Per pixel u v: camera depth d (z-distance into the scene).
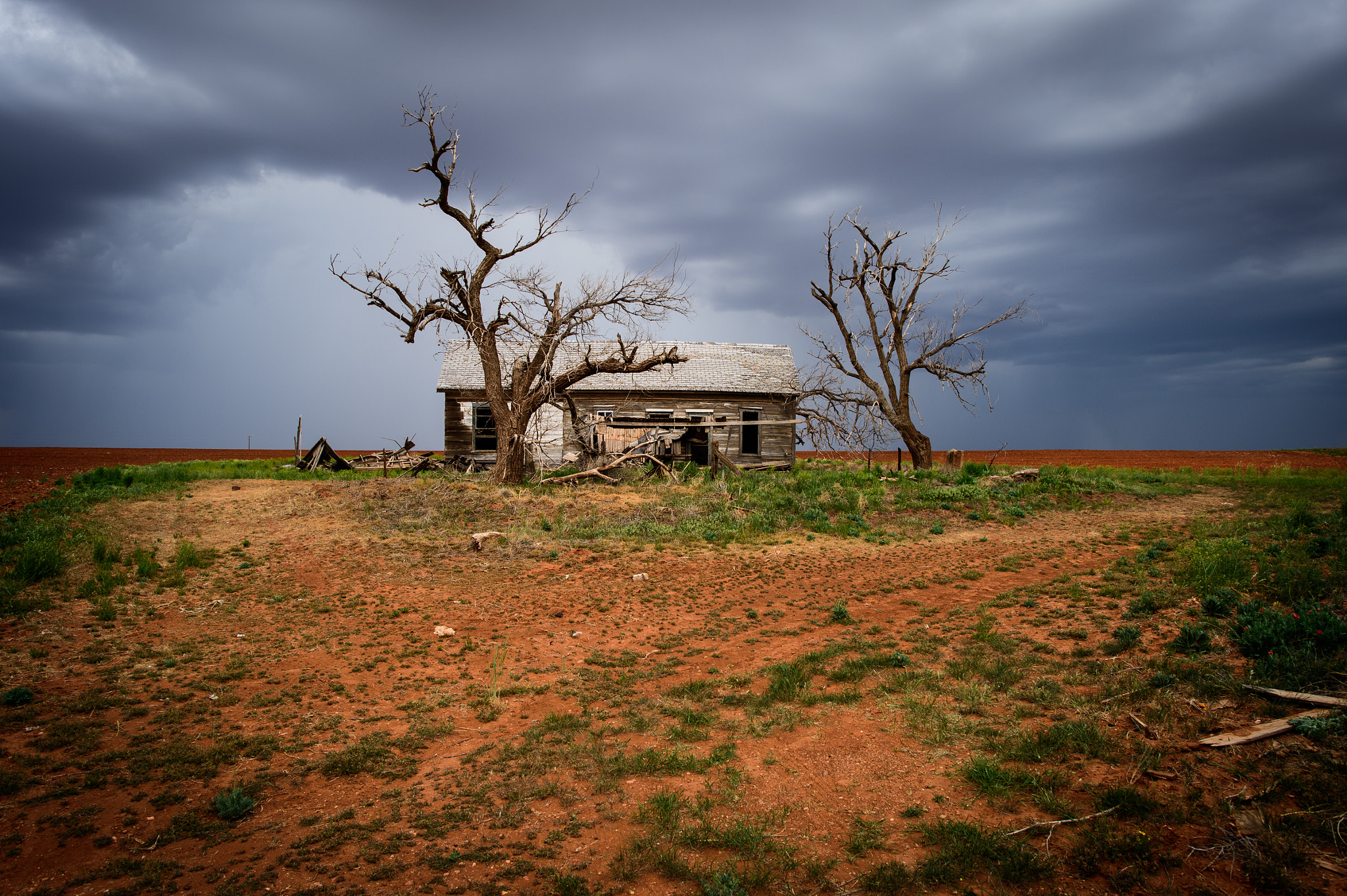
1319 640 6.51
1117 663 7.25
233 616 10.30
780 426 33.12
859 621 10.25
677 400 32.22
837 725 6.57
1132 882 4.03
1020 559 13.40
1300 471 29.36
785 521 18.22
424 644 9.38
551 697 7.64
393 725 6.85
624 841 4.80
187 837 4.79
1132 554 13.00
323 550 14.23
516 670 8.48
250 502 17.88
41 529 13.58
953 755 5.74
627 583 12.62
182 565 12.45
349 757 6.05
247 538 14.90
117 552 12.79
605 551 14.92
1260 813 4.45
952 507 20.02
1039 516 19.00
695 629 10.13
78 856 4.50
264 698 7.40
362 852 4.65
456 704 7.40
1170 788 4.87
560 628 10.16
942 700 6.90
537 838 4.86
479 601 11.43
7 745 6.02
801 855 4.59
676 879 4.36
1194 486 23.86
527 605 11.25
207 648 8.91
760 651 9.12
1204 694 6.13
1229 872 4.03
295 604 10.98
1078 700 6.48
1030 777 5.20
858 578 12.88
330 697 7.52
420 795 5.48
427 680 8.12
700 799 5.33
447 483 20.97
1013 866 4.21
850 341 30.80
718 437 31.94
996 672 7.41
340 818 5.10
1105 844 4.32
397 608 10.95
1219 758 5.11
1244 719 5.60
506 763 6.04
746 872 4.38
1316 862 4.01
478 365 31.52
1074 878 4.12
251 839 4.79
